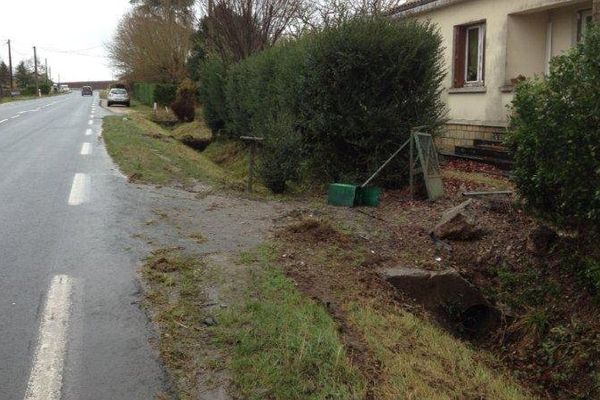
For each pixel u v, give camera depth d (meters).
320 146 10.77
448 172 11.26
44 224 7.32
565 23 11.88
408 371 4.21
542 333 5.78
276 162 10.27
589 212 5.49
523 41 12.35
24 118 28.62
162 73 47.69
